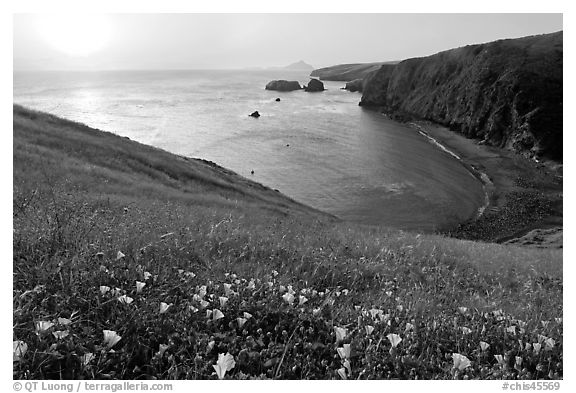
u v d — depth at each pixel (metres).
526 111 95.62
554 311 7.58
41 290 4.39
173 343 3.88
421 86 148.75
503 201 63.56
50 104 153.38
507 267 14.96
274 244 9.79
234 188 42.94
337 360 4.14
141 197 23.92
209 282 5.57
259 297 5.30
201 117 129.00
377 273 8.58
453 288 8.59
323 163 78.19
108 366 3.59
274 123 120.00
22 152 27.36
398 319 5.13
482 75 114.75
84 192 19.53
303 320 4.88
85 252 5.64
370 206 58.56
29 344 3.53
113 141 44.28
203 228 10.36
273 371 3.73
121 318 4.08
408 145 98.38
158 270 5.73
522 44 118.19
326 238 12.83
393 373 3.95
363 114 145.75
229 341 4.19
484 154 92.12
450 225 53.81
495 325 5.50
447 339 4.90
